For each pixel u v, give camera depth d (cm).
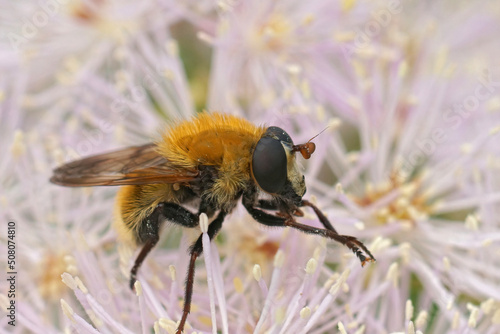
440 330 12
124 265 12
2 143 13
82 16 13
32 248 12
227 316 11
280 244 12
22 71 13
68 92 13
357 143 13
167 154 11
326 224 11
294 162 11
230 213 11
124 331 11
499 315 11
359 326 11
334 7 13
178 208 11
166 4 13
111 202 12
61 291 12
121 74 13
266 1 13
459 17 14
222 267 12
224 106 13
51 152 13
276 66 13
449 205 12
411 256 12
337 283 11
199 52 13
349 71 13
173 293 11
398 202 12
